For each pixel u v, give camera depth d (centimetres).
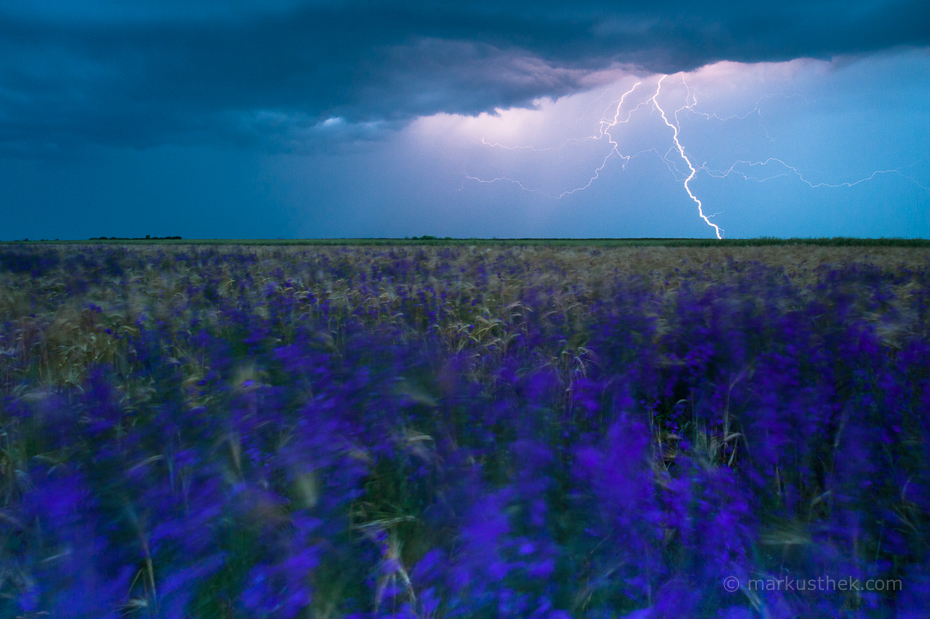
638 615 169
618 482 206
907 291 613
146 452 226
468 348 466
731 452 296
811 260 1141
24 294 754
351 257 1391
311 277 974
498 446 270
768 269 827
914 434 248
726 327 383
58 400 267
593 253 1537
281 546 179
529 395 314
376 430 247
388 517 217
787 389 296
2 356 422
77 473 209
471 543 182
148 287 822
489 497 208
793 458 256
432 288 721
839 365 333
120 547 179
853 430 251
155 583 178
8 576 173
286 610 158
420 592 176
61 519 173
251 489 195
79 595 157
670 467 284
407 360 362
